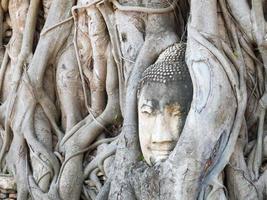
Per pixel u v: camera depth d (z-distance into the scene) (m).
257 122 6.52
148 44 6.72
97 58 7.16
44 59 7.40
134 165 6.38
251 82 6.52
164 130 6.14
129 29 6.88
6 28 8.09
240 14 6.42
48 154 7.17
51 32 7.42
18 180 7.20
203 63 6.06
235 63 6.26
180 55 6.34
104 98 7.27
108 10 7.04
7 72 7.83
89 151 7.18
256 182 6.27
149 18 6.84
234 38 6.44
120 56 6.94
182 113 6.14
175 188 5.88
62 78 7.38
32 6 7.60
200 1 6.23
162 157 6.13
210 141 5.91
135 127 6.49
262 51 6.44
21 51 7.54
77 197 7.01
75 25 7.35
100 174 7.00
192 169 5.87
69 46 7.47
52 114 7.45
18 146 7.32
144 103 6.22
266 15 6.54
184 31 6.77
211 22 6.22
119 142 6.55
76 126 7.21
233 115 6.09
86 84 7.37
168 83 6.18
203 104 5.93
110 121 7.16
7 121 7.48
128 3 6.92
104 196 6.56
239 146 6.26
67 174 7.01
